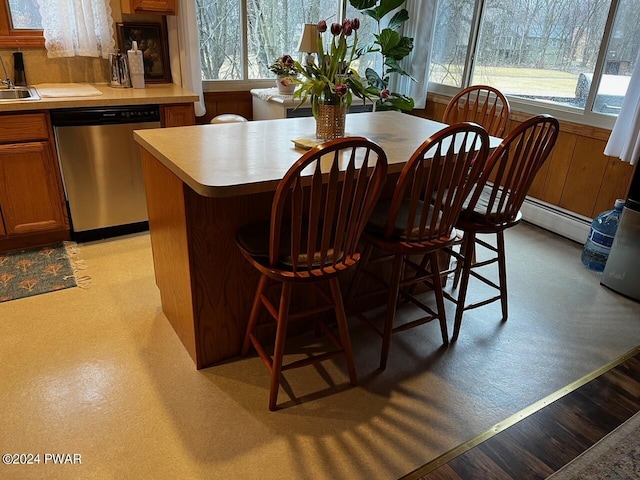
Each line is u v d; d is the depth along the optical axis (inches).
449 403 75.8
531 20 141.3
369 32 176.9
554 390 79.7
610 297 108.4
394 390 78.1
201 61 150.9
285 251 67.8
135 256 118.0
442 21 169.8
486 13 155.1
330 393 76.9
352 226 65.2
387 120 107.1
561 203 138.9
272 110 146.9
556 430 71.4
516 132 74.4
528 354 88.4
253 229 74.0
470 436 69.7
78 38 124.1
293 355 85.7
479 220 84.7
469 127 66.4
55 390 74.6
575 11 129.2
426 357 86.5
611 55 122.8
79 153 115.3
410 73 174.4
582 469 64.9
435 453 66.6
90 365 80.4
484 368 84.1
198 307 76.4
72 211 120.4
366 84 164.6
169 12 129.2
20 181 111.3
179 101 122.1
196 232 71.6
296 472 62.8
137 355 83.4
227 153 74.4
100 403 72.5
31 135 109.4
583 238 132.8
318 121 82.1
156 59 137.8
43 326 90.0
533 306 103.9
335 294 71.6
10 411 70.3
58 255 116.6
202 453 64.9
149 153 81.4
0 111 103.7
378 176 61.2
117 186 123.2
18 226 114.9
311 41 140.2
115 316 94.1
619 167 123.0
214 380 78.5
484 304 93.6
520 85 148.7
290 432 69.1
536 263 122.8
